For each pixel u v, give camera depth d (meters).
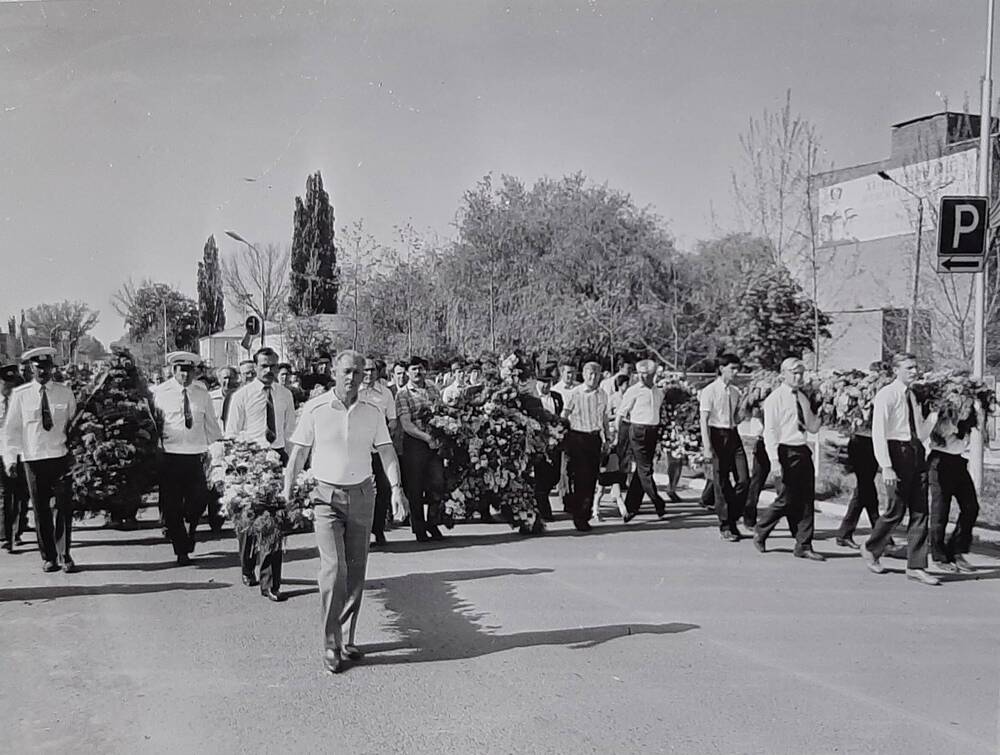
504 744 4.25
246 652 5.64
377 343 27.47
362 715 4.61
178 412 8.42
